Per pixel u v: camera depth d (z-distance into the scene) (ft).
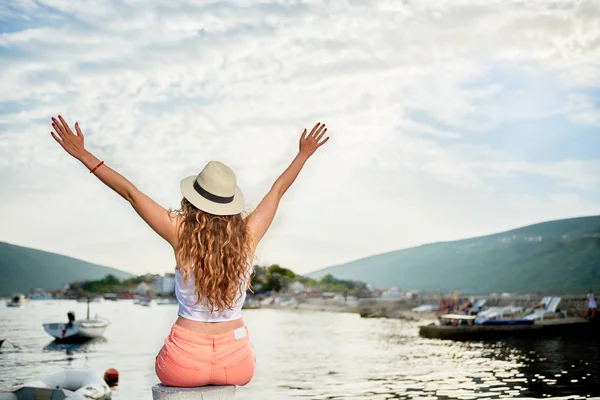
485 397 51.65
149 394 53.57
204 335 10.65
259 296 448.24
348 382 61.31
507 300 191.21
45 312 303.27
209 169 10.82
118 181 10.65
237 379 11.02
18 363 79.00
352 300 361.30
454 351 92.63
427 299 255.50
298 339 123.95
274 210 11.66
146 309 363.56
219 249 10.47
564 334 118.01
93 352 92.79
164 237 10.75
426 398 51.55
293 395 53.57
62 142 10.61
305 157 12.13
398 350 96.02
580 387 56.18
